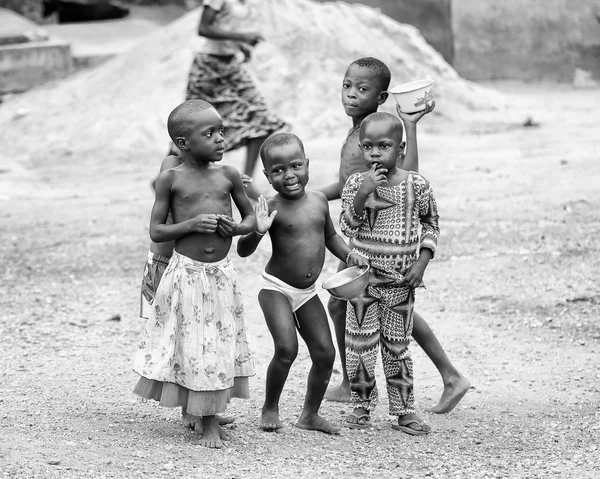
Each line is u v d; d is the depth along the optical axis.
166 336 7.79
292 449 7.74
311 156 23.69
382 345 8.42
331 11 30.64
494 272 13.73
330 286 7.82
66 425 8.12
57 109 29.30
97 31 39.72
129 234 17.20
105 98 29.05
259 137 17.64
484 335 11.33
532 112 30.11
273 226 8.12
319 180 20.92
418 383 9.87
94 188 22.33
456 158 23.03
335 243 8.36
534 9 38.41
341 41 29.33
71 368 10.21
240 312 7.99
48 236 17.28
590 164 21.16
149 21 42.03
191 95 17.75
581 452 7.70
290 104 27.36
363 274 7.88
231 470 7.16
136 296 13.38
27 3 41.69
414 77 29.88
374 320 8.35
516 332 11.40
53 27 40.00
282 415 8.73
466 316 12.04
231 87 17.61
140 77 29.25
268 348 11.07
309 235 8.10
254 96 17.69
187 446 7.71
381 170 8.09
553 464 7.41
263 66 28.00
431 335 8.96
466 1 38.72
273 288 8.15
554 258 14.20
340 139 25.88
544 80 38.59
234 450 7.65
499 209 17.59
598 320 11.61
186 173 7.89
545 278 13.33
